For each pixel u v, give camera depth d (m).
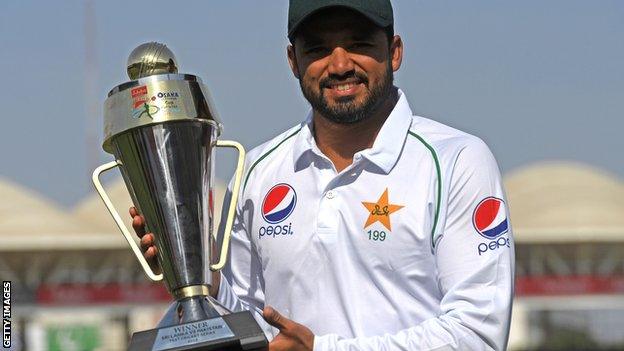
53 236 32.66
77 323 31.64
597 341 36.91
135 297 33.31
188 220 3.92
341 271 4.06
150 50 4.00
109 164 4.00
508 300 3.96
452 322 3.90
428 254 4.02
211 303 3.86
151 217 3.94
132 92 3.93
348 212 4.09
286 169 4.25
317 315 4.08
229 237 4.00
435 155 4.07
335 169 4.15
